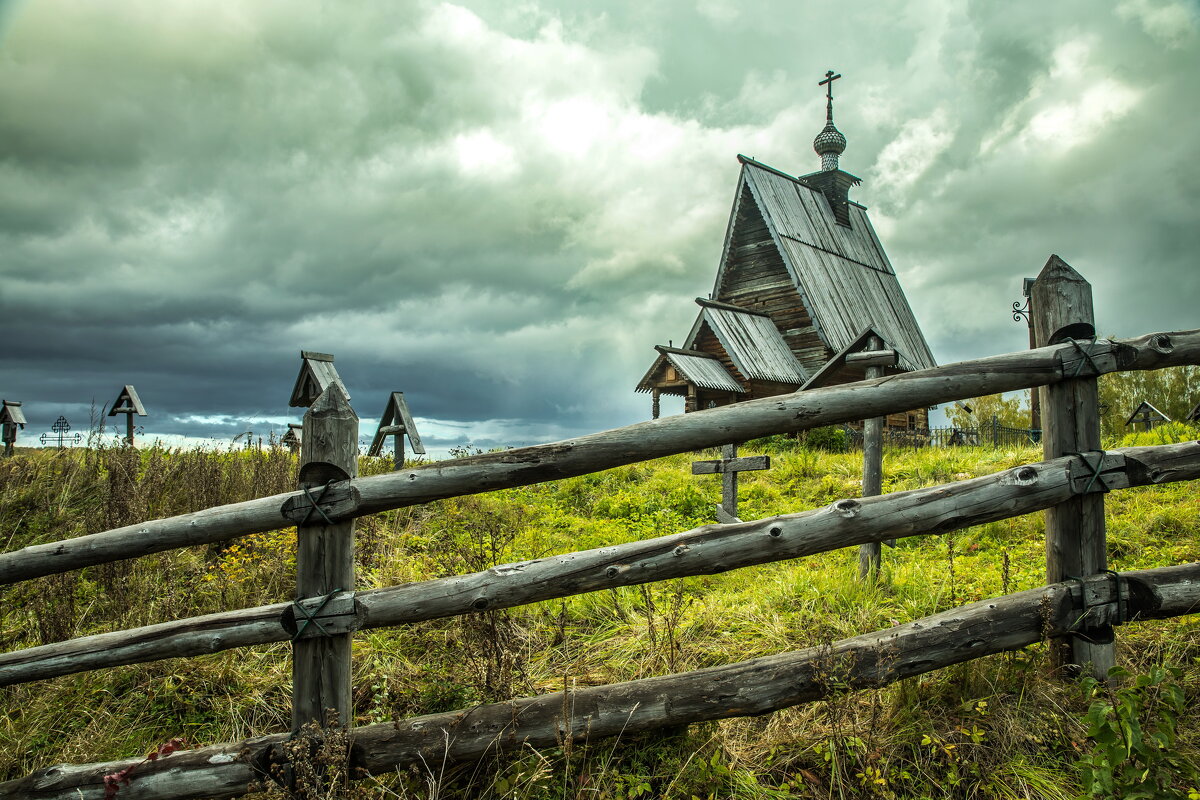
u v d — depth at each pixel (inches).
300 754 116.7
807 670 130.2
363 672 166.4
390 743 124.5
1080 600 135.9
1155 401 1129.4
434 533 289.0
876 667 129.3
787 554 128.1
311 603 124.3
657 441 130.1
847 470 449.1
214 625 128.6
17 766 148.9
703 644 175.6
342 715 125.9
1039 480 135.2
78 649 132.5
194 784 123.6
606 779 127.5
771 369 828.0
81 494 315.3
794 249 951.0
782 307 938.7
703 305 848.3
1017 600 136.7
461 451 432.1
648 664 164.2
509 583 125.3
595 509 387.2
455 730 125.5
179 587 216.7
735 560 126.6
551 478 129.0
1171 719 113.1
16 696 165.5
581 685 158.9
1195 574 139.9
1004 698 137.5
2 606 211.2
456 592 125.2
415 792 125.6
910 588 203.9
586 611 201.8
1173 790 109.7
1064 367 138.3
